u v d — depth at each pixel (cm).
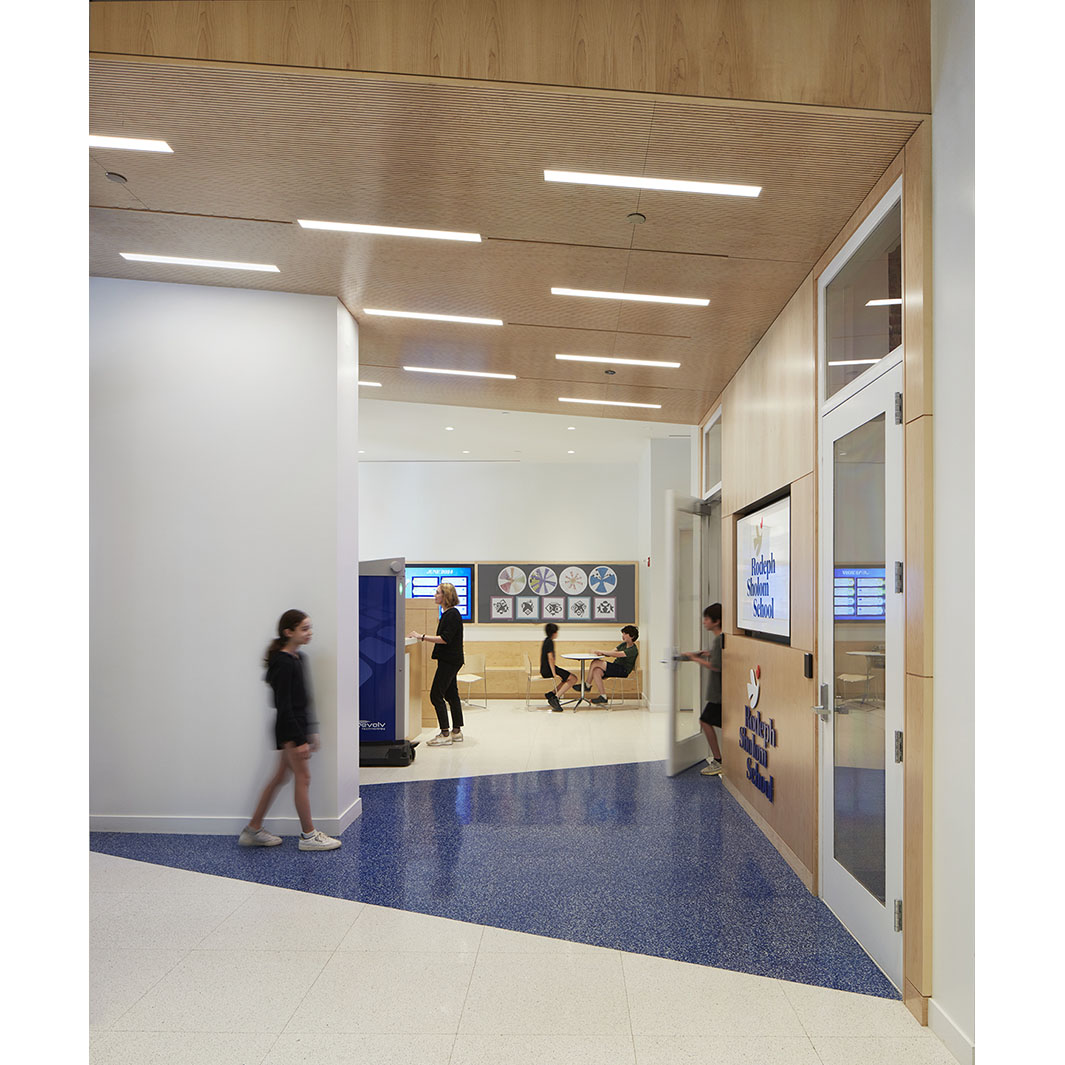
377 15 313
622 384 780
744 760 652
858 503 396
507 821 609
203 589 571
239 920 416
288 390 576
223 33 310
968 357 285
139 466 573
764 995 335
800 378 500
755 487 624
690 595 843
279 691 531
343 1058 289
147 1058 289
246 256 502
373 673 832
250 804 566
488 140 353
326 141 358
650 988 342
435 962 367
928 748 311
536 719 1150
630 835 573
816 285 469
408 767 814
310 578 571
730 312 557
